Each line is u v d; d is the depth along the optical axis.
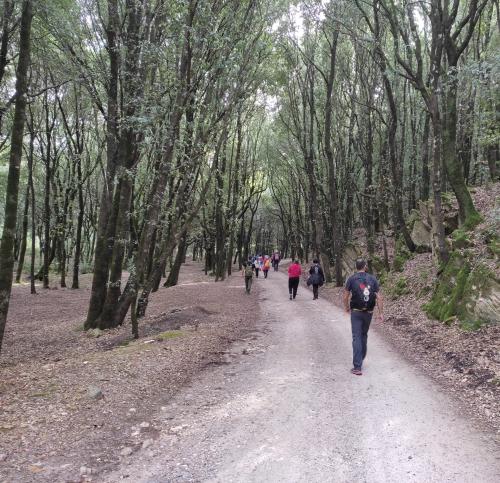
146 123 9.96
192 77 10.67
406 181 27.06
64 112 26.34
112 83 12.65
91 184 40.75
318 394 6.17
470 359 7.27
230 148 32.72
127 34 11.73
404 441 4.60
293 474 3.95
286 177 43.16
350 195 27.78
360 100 22.78
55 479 3.84
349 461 4.19
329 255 29.72
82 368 7.23
